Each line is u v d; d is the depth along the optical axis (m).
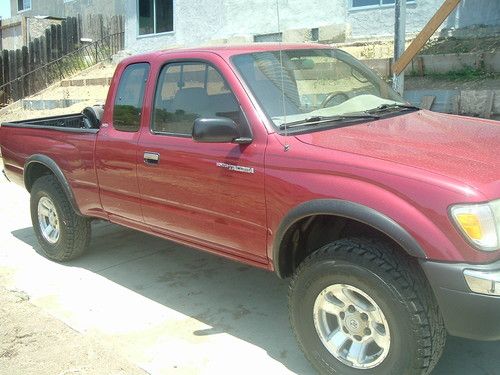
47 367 3.62
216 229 3.81
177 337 3.94
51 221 5.49
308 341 3.29
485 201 2.70
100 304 4.52
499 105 7.12
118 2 20.47
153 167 4.15
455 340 3.71
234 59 3.84
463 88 8.38
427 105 7.75
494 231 2.70
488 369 3.38
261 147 3.46
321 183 3.12
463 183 2.75
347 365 3.13
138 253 5.68
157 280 4.97
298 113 3.69
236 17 14.91
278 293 4.61
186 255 5.57
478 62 9.05
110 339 3.94
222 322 4.14
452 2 6.76
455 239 2.70
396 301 2.85
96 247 5.89
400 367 2.90
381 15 12.39
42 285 4.95
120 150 4.43
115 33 19.09
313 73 4.12
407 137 3.43
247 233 3.61
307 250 3.55
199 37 16.02
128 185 4.44
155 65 4.31
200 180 3.80
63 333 4.05
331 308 3.19
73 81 16.78
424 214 2.78
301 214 3.18
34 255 5.75
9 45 21.25
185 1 16.11
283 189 3.29
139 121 4.36
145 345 3.84
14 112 15.69
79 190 4.99
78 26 18.62
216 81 3.82
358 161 3.04
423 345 2.83
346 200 3.00
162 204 4.19
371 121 3.84
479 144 3.34
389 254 2.93
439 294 2.75
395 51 7.61
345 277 3.03
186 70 4.06
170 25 16.88
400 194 2.85
